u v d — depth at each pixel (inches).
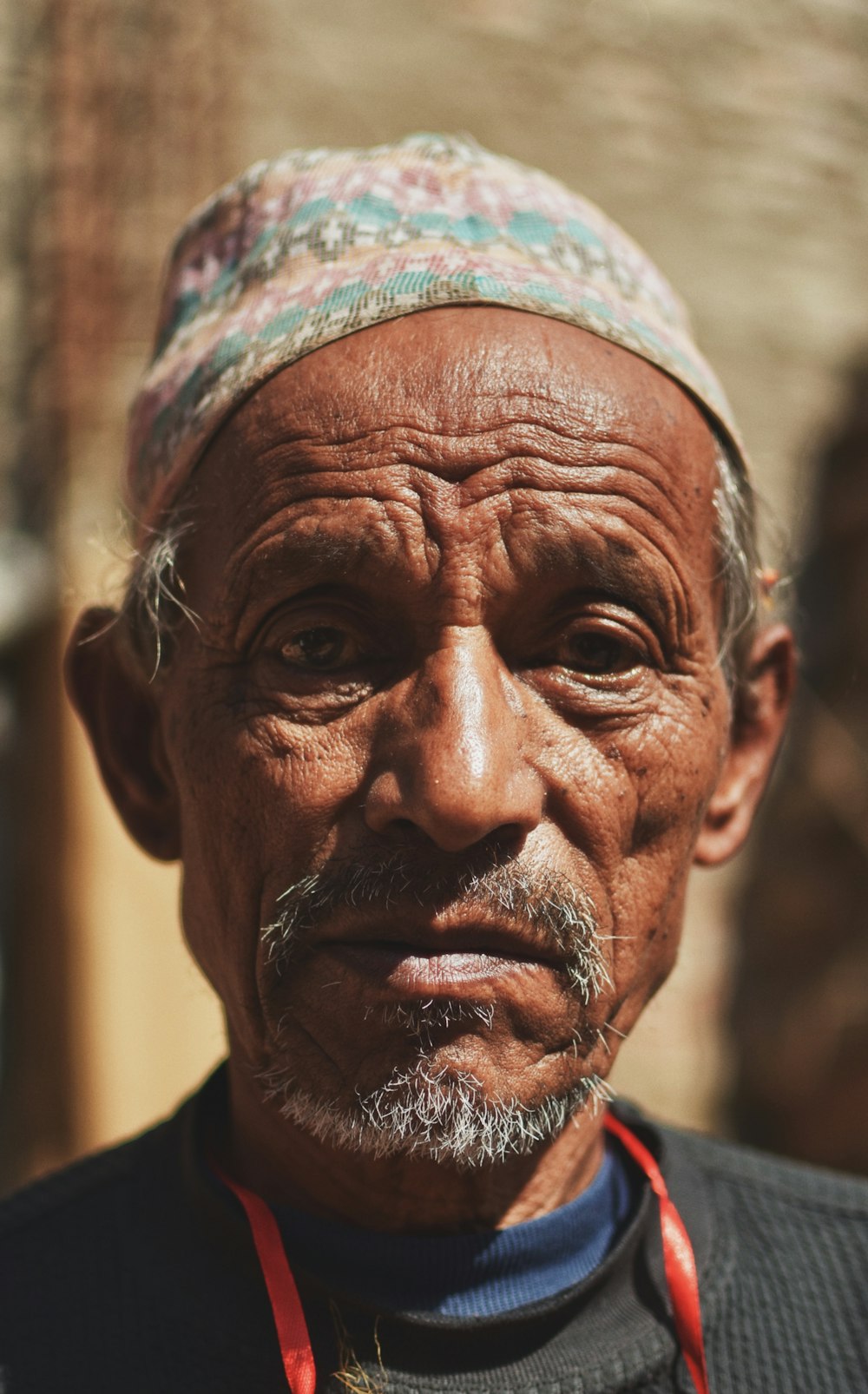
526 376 52.9
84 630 64.3
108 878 132.3
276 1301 51.4
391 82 158.4
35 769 134.5
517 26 164.7
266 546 52.7
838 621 168.6
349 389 52.6
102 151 143.7
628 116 169.8
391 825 49.8
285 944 51.3
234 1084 58.7
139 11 145.6
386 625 52.7
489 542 51.3
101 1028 130.6
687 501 56.0
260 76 152.1
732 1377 55.0
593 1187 57.7
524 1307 52.1
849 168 180.2
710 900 168.4
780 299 176.6
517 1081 50.1
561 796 51.9
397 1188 54.4
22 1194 61.8
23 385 140.2
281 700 53.1
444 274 54.8
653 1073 161.2
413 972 49.0
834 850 163.6
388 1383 50.5
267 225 59.4
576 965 51.4
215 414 55.2
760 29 176.1
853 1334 57.3
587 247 58.9
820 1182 65.9
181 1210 57.5
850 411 173.5
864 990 157.5
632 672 54.3
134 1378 52.5
